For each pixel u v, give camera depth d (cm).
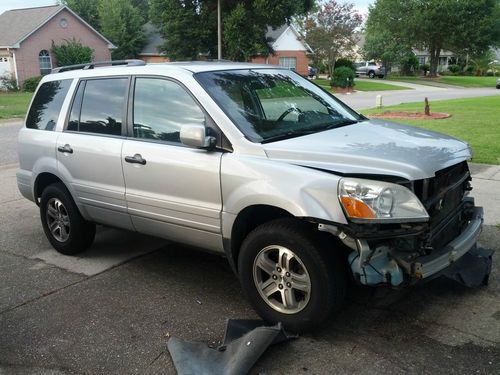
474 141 1130
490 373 321
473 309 399
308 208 342
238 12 3419
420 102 2564
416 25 6091
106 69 507
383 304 411
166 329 393
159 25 4200
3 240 618
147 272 504
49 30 4244
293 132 415
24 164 584
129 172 456
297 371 332
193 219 417
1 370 349
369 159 347
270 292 380
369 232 330
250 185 372
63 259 549
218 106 408
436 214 359
